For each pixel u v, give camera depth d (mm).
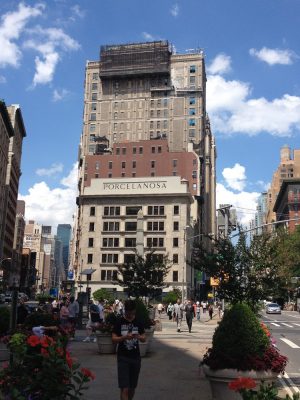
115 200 92250
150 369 13281
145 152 128375
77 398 5504
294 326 36719
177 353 17328
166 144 128125
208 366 8852
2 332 14703
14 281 10430
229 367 8523
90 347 18953
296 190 133625
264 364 8500
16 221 184875
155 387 10492
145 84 145625
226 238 13375
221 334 8891
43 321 10258
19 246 184625
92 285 88250
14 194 152125
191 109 141625
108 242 90750
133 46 146125
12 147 140250
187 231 88688
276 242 13305
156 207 90562
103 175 128500
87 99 148375
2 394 5395
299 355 18094
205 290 101812
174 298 62656
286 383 11445
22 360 5805
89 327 21547
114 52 146875
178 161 126750
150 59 144250
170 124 141625
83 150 144750
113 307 34750
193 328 32562
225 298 12969
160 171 126812
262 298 12797
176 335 26438
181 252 86938
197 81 143625
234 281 12789
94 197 92812
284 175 198625
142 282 32562
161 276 33312
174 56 146250
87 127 146250
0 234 121312
